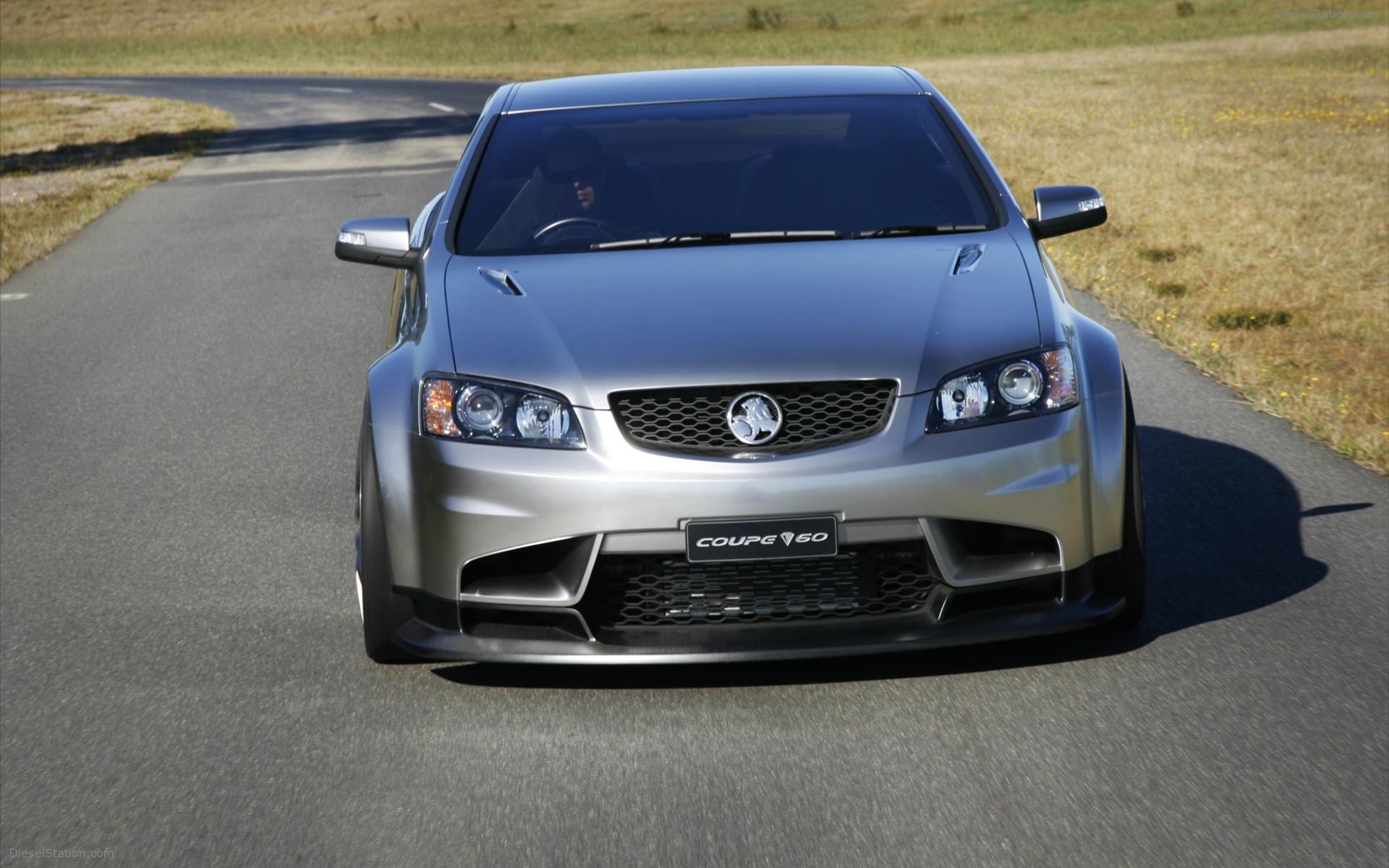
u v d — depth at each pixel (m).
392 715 13.05
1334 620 14.00
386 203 51.12
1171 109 69.81
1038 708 12.50
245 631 15.17
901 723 12.38
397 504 12.95
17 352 30.09
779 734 12.30
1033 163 49.72
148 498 20.09
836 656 12.41
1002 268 14.21
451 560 12.63
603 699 13.12
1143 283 30.38
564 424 12.47
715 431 12.31
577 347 12.91
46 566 17.56
